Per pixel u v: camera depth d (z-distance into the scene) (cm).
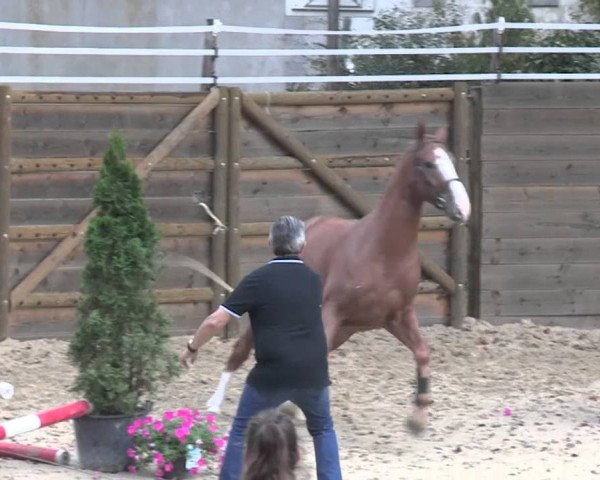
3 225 1480
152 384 1041
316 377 877
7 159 1480
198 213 1568
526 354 1534
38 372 1375
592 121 1669
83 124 1520
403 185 1162
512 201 1655
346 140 1611
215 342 1554
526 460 1093
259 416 635
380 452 1125
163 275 1547
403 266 1162
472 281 1667
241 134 1576
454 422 1238
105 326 1015
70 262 1517
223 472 881
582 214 1673
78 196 1520
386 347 1544
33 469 1024
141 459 1016
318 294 888
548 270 1667
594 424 1234
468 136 1648
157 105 1546
